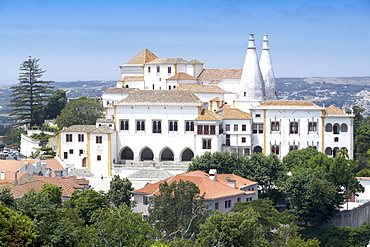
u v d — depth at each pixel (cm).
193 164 18012
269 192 17212
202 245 10906
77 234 9431
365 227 17025
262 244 11288
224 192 14562
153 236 9794
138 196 14938
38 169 18250
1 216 8275
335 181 17662
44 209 9150
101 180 19800
